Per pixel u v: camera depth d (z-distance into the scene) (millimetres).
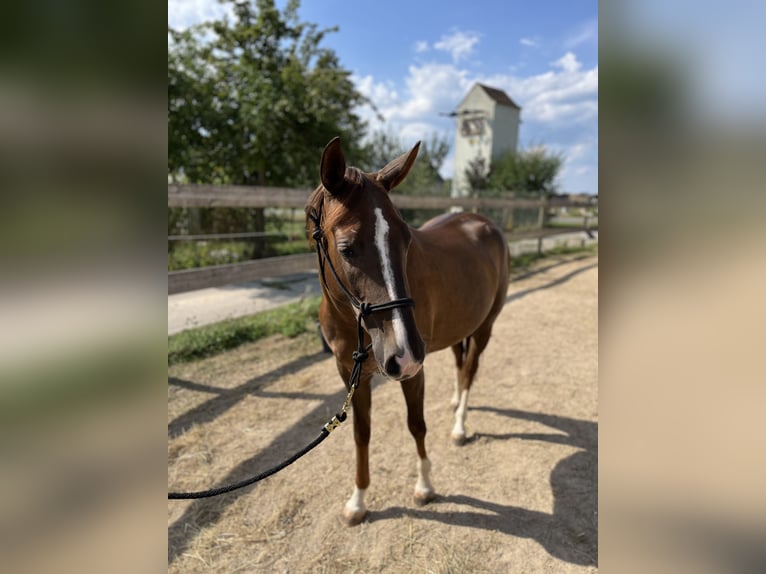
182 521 2293
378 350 1569
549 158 21109
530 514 2316
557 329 5316
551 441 2967
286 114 8859
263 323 5109
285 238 9977
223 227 8500
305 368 4078
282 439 3000
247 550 2119
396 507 2381
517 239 9859
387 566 2020
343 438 3006
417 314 2055
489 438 3012
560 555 2062
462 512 2338
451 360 4434
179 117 8195
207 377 3883
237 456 2818
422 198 7148
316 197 1921
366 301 1580
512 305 6398
